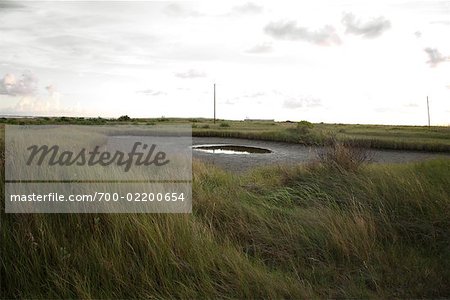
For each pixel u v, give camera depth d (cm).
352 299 331
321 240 451
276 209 573
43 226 373
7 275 325
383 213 543
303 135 3256
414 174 682
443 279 371
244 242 464
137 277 342
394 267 400
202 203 575
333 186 692
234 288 337
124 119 9012
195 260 370
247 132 3972
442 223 512
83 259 347
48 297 309
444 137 3256
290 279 350
